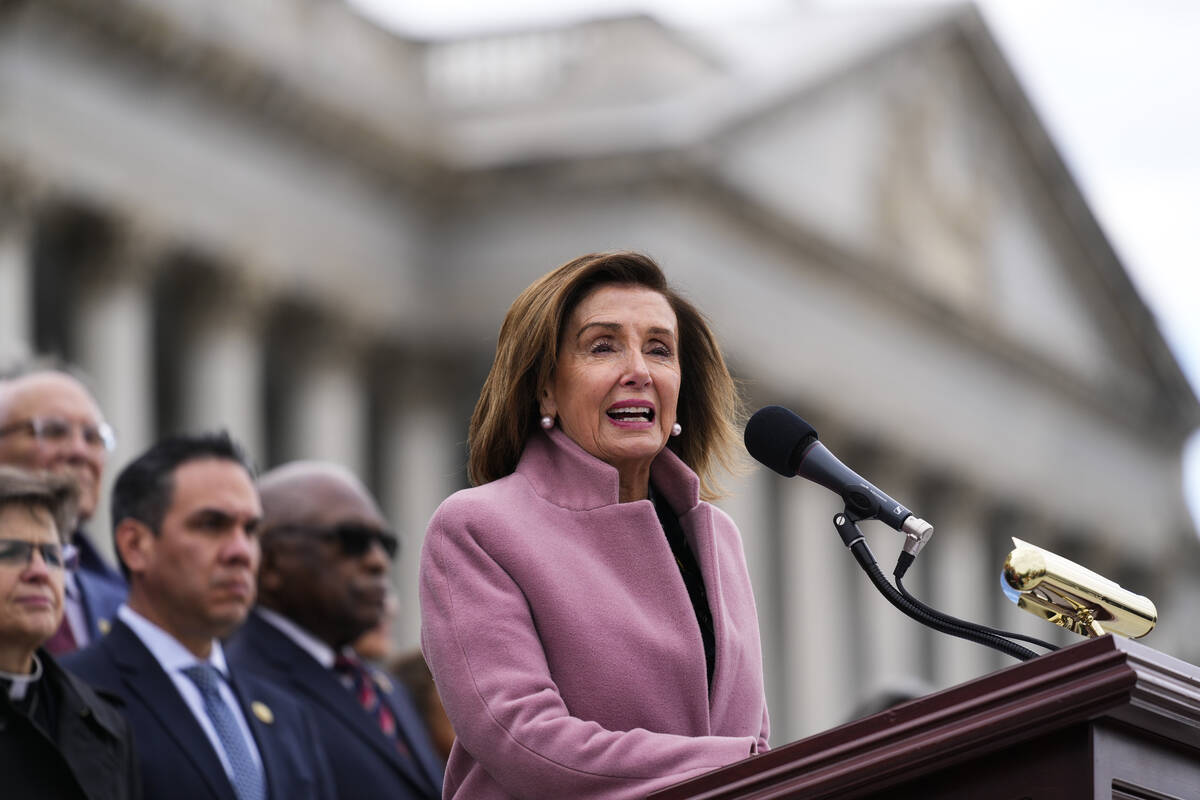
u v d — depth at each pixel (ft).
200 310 300.20
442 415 334.03
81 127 274.16
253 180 303.89
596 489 30.78
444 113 332.19
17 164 264.11
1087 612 27.91
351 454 321.93
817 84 353.92
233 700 50.06
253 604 58.03
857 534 29.86
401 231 329.52
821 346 361.51
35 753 41.96
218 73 290.35
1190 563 466.29
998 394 410.11
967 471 398.21
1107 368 439.63
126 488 50.65
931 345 391.04
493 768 28.86
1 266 262.26
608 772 27.91
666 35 337.11
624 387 31.12
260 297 304.09
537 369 31.86
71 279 285.02
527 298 32.01
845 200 366.84
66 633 53.93
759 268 348.18
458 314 330.75
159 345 310.04
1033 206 417.28
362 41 321.93
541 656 29.40
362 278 321.52
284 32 303.27
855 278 367.04
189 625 49.75
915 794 24.11
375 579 58.54
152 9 276.62
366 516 58.70
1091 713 22.86
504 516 30.35
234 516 50.31
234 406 300.20
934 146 390.63
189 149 292.61
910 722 23.93
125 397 278.67
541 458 31.50
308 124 307.99
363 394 330.75
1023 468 414.21
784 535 371.97
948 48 391.45
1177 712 23.53
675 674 29.78
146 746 47.11
